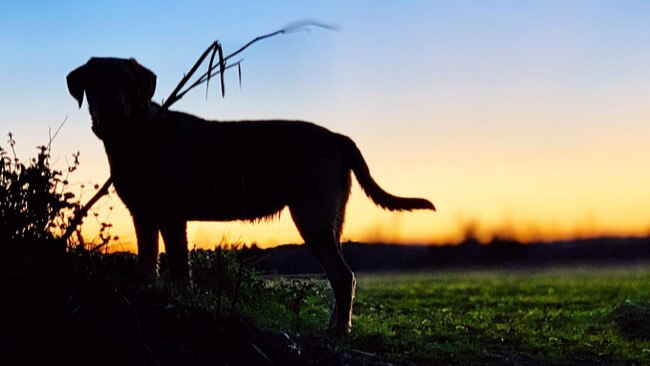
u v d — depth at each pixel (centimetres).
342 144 852
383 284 2427
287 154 833
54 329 557
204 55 608
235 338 641
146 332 594
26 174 604
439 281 2702
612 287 2298
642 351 973
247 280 884
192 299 679
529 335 1031
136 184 806
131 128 795
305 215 824
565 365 874
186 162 820
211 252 896
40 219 604
